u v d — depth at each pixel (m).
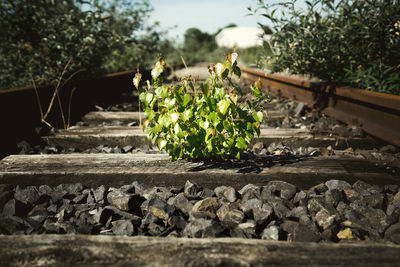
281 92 6.79
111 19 9.59
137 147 3.25
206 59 24.48
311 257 1.27
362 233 1.66
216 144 2.31
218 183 2.22
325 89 4.30
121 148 3.13
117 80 7.28
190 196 2.05
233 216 1.73
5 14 5.98
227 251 1.32
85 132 3.44
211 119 2.17
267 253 1.30
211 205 1.88
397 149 2.88
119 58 9.86
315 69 4.82
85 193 2.15
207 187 2.23
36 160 2.46
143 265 1.22
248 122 2.26
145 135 3.25
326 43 4.46
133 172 2.24
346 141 3.12
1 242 1.38
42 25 6.17
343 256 1.27
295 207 1.92
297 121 4.14
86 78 6.51
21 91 3.62
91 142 3.30
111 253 1.30
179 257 1.27
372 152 2.91
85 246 1.35
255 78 10.03
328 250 1.32
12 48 6.01
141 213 1.94
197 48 26.22
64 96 4.73
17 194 2.06
